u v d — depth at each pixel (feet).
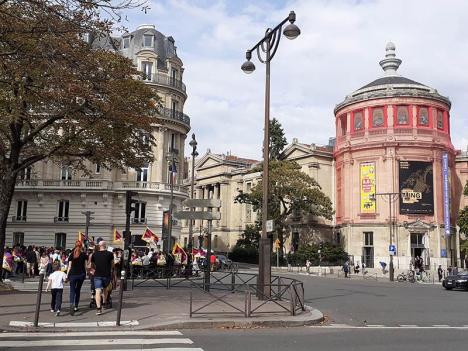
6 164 66.95
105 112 61.05
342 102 215.31
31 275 86.53
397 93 197.57
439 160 196.85
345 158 209.67
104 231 169.78
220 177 290.56
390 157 194.80
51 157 79.30
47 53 46.44
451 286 99.50
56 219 171.12
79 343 31.42
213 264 123.44
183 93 191.11
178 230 184.14
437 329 41.50
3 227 65.87
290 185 189.67
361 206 200.03
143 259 88.89
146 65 183.52
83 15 48.37
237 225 279.90
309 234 220.43
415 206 191.72
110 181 172.35
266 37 57.06
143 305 48.60
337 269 185.06
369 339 35.19
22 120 63.57
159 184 176.76
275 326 40.75
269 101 56.70
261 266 53.88
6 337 33.47
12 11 45.21
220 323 39.50
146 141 80.07
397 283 129.49
